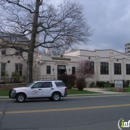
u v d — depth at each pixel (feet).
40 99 59.16
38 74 112.57
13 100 56.85
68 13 71.72
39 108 38.78
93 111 35.14
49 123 25.91
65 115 31.30
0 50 105.19
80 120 27.71
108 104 45.24
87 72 118.83
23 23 73.10
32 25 73.00
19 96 52.19
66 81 96.48
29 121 27.02
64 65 122.31
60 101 53.52
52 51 75.72
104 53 140.15
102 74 137.49
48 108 38.70
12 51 106.32
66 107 40.14
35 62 113.91
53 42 72.33
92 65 133.90
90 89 104.63
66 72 122.42
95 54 135.95
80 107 40.04
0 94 67.21
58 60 120.26
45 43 72.79
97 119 28.45
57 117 29.71
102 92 85.10
